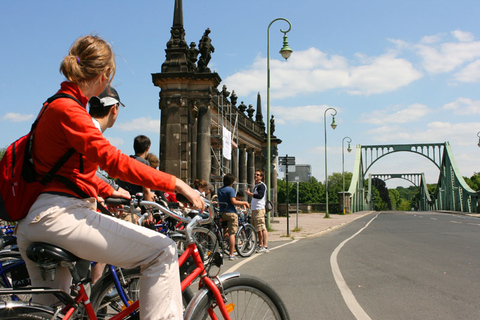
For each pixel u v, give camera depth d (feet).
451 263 29.09
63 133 7.59
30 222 7.63
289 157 56.75
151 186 7.72
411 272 25.63
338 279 23.67
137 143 21.84
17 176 7.75
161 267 8.34
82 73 8.05
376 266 28.07
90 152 7.47
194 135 67.62
